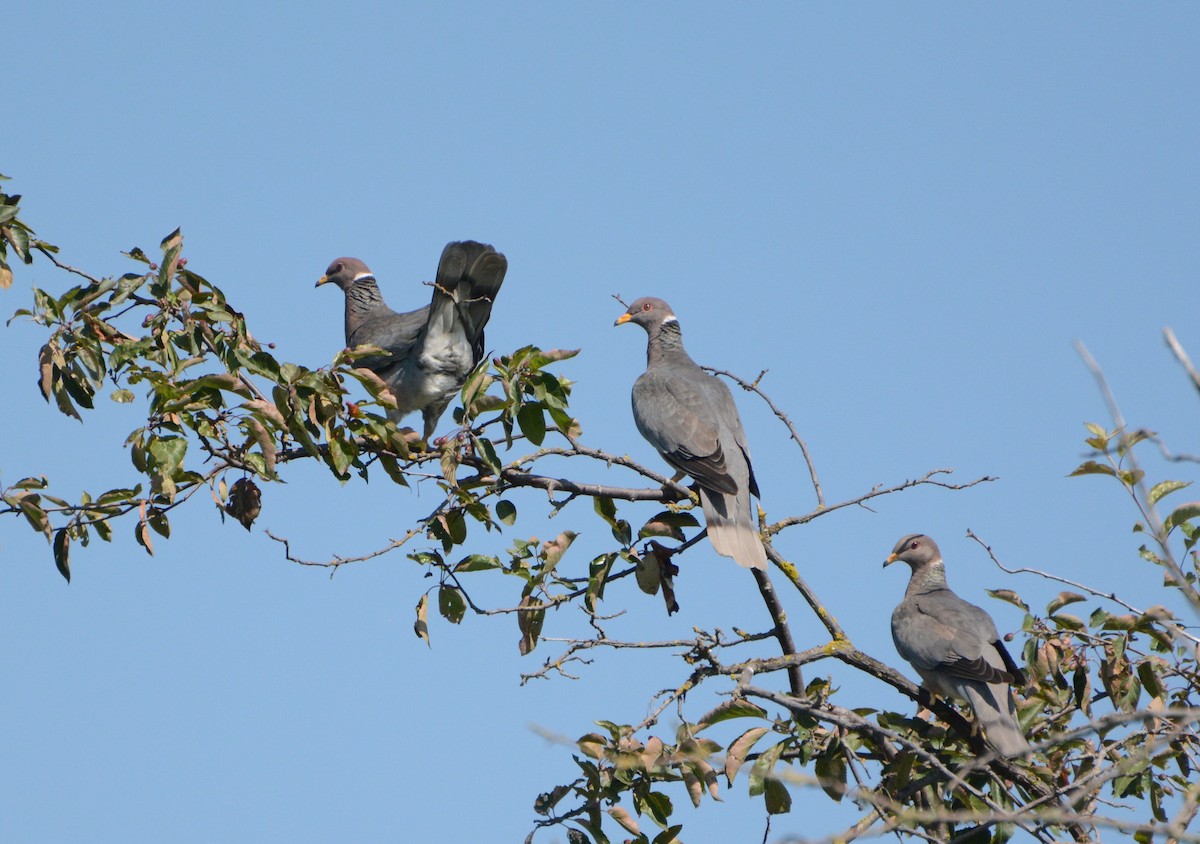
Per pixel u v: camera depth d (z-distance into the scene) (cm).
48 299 1083
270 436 1029
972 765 774
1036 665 1014
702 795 955
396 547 1083
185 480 1055
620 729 959
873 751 1070
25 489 1040
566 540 1076
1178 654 1014
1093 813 940
